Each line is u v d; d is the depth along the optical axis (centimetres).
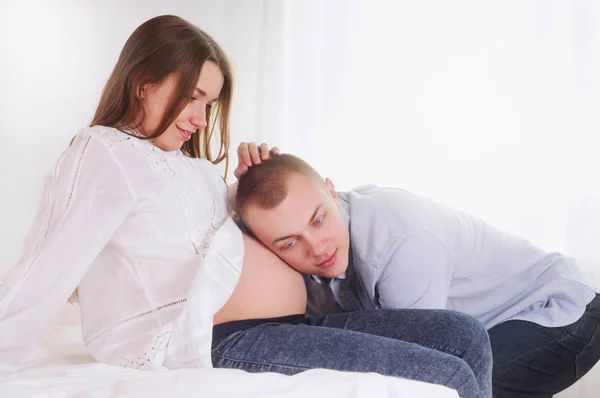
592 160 197
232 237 113
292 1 253
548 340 136
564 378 140
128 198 106
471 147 219
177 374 89
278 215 119
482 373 106
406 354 98
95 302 108
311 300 142
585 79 198
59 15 258
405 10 231
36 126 257
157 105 121
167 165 117
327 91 245
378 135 236
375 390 83
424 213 135
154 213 108
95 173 106
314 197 121
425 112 228
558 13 205
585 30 198
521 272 144
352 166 240
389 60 234
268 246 123
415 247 126
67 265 101
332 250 123
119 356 101
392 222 129
